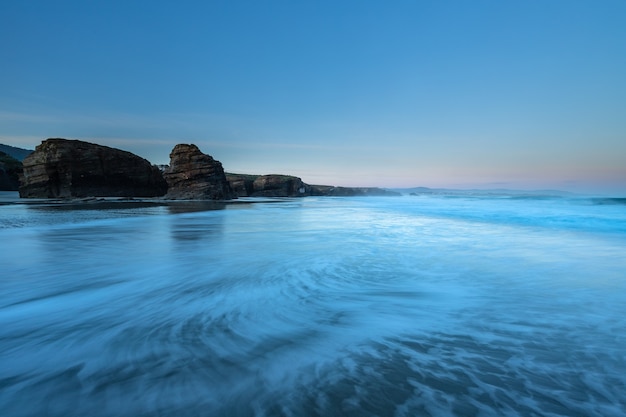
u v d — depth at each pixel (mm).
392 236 13055
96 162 52281
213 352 3389
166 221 18422
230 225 16859
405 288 5840
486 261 8180
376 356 3311
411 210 31750
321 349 3465
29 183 49656
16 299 5184
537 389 2738
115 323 4207
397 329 4008
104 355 3330
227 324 4164
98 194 52719
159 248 9898
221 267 7410
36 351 3428
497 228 16016
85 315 4496
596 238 12453
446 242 11500
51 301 5090
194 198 52188
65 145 50062
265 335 3820
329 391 2695
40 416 2400
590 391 2709
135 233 13281
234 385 2779
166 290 5672
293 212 28375
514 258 8570
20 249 9578
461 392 2689
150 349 3455
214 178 55750
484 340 3691
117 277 6523
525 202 38375
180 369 3043
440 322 4242
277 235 13211
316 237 12688
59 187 50344
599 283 6172
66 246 10117
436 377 2916
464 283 6176
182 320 4297
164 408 2479
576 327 4066
